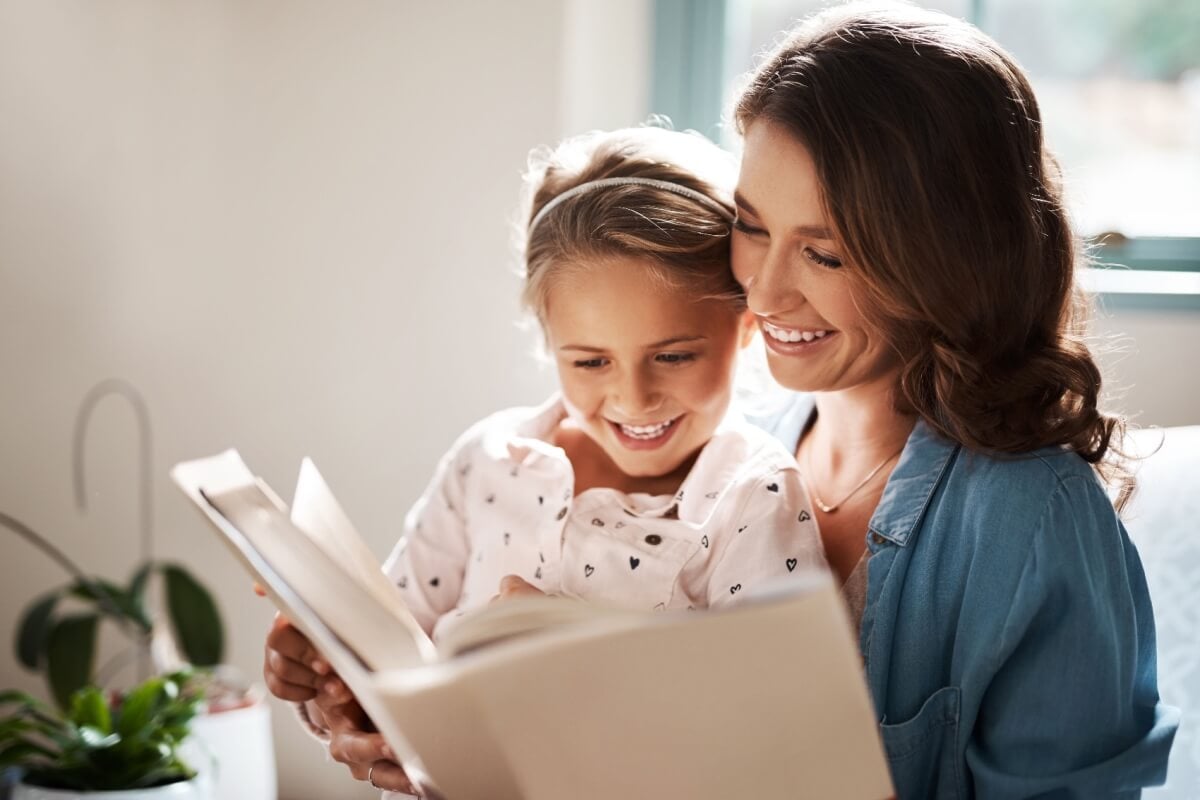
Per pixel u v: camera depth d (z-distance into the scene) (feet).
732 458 3.76
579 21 7.02
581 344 3.67
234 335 7.80
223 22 7.66
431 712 2.40
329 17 7.45
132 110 7.84
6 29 7.97
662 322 3.59
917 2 6.86
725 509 3.64
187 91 7.75
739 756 2.40
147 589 8.04
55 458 8.16
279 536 3.07
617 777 2.42
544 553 3.90
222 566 8.00
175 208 7.84
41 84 7.97
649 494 3.98
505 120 7.12
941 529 3.33
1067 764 3.13
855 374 3.41
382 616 2.83
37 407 8.16
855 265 3.18
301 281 7.64
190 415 7.93
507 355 7.22
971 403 3.27
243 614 7.99
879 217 3.13
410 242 7.38
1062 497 3.19
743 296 3.72
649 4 7.20
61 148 7.99
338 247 7.54
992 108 3.19
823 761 2.45
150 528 8.07
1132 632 3.25
